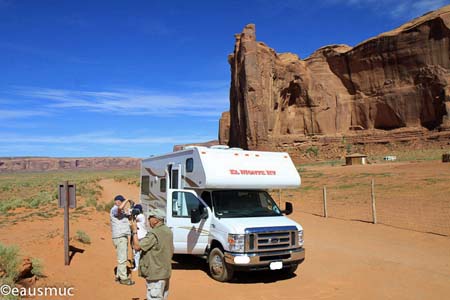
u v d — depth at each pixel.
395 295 7.73
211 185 9.34
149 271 5.71
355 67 120.38
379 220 17.25
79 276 8.22
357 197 25.56
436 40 102.88
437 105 101.12
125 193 36.62
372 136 108.06
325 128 118.62
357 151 105.44
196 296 7.59
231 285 8.41
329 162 84.12
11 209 20.45
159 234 5.74
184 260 10.96
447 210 18.20
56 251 9.64
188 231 9.53
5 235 11.84
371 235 14.38
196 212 9.14
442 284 8.45
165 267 5.77
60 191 9.02
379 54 114.44
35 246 9.75
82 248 10.60
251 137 98.38
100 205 21.58
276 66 114.12
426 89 104.12
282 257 8.62
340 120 120.31
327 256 11.30
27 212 19.20
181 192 9.77
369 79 117.81
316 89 119.88
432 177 30.94
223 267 8.55
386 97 112.62
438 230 14.42
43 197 25.92
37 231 12.82
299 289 8.13
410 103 107.62
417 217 17.20
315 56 128.00
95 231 14.01
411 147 96.25
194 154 9.92
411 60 108.06
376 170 43.06
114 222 8.34
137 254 9.20
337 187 31.94
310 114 119.12
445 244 12.41
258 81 99.75
